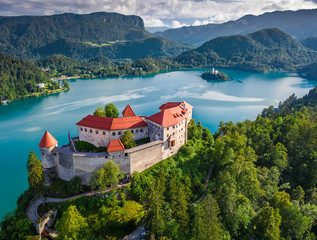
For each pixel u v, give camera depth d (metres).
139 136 92.19
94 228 61.28
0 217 88.19
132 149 78.06
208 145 107.06
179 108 100.94
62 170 78.25
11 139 156.75
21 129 173.50
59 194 73.94
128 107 107.50
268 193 79.44
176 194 62.41
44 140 77.50
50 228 65.12
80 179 74.62
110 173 69.62
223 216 67.06
